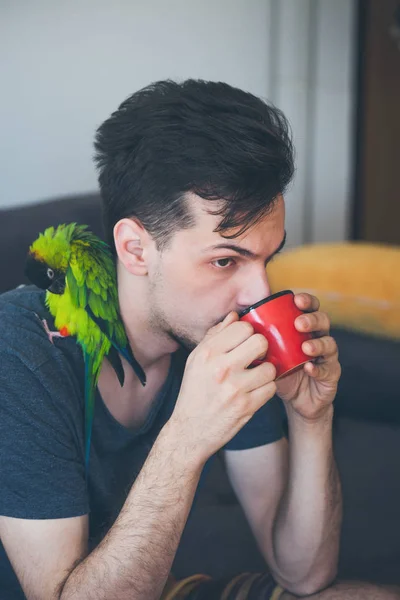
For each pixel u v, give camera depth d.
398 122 3.16
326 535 1.16
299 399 1.10
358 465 1.80
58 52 2.47
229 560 1.44
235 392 0.93
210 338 0.96
